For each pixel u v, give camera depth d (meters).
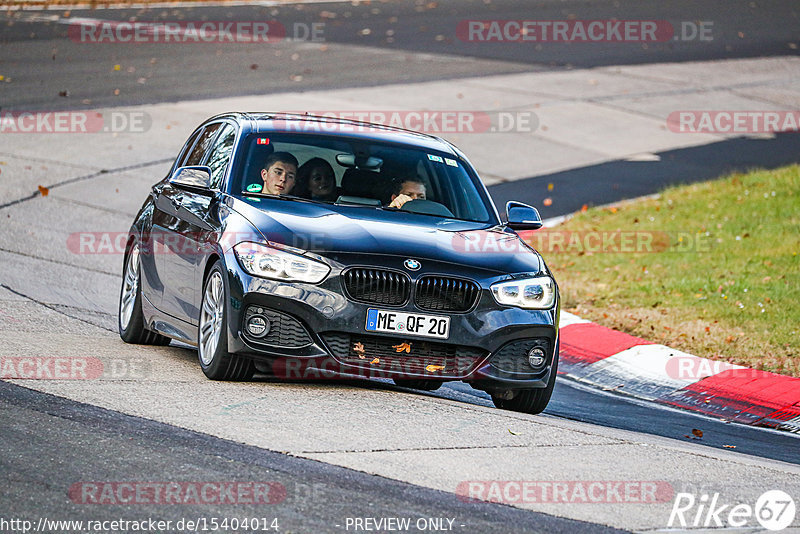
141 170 64.69
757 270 48.81
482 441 22.98
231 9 130.00
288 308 25.33
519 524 18.06
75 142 69.12
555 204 65.25
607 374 36.91
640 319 41.97
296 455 20.66
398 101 87.25
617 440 24.55
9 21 111.81
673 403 34.16
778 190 65.12
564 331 41.16
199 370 28.44
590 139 82.88
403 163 30.50
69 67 90.88
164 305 30.58
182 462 19.67
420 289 25.80
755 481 22.12
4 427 20.89
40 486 17.89
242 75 92.31
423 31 121.81
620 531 18.22
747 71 111.69
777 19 141.12
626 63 111.88
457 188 30.61
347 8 136.25
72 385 24.78
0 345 29.00
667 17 138.62
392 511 18.06
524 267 27.38
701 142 84.50
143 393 24.56
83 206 56.91
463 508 18.58
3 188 58.03
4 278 40.88
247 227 26.55
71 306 38.22
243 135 30.25
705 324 41.06
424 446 22.11
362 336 25.56
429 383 31.45
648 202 65.25
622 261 52.25
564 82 100.94
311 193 28.86
